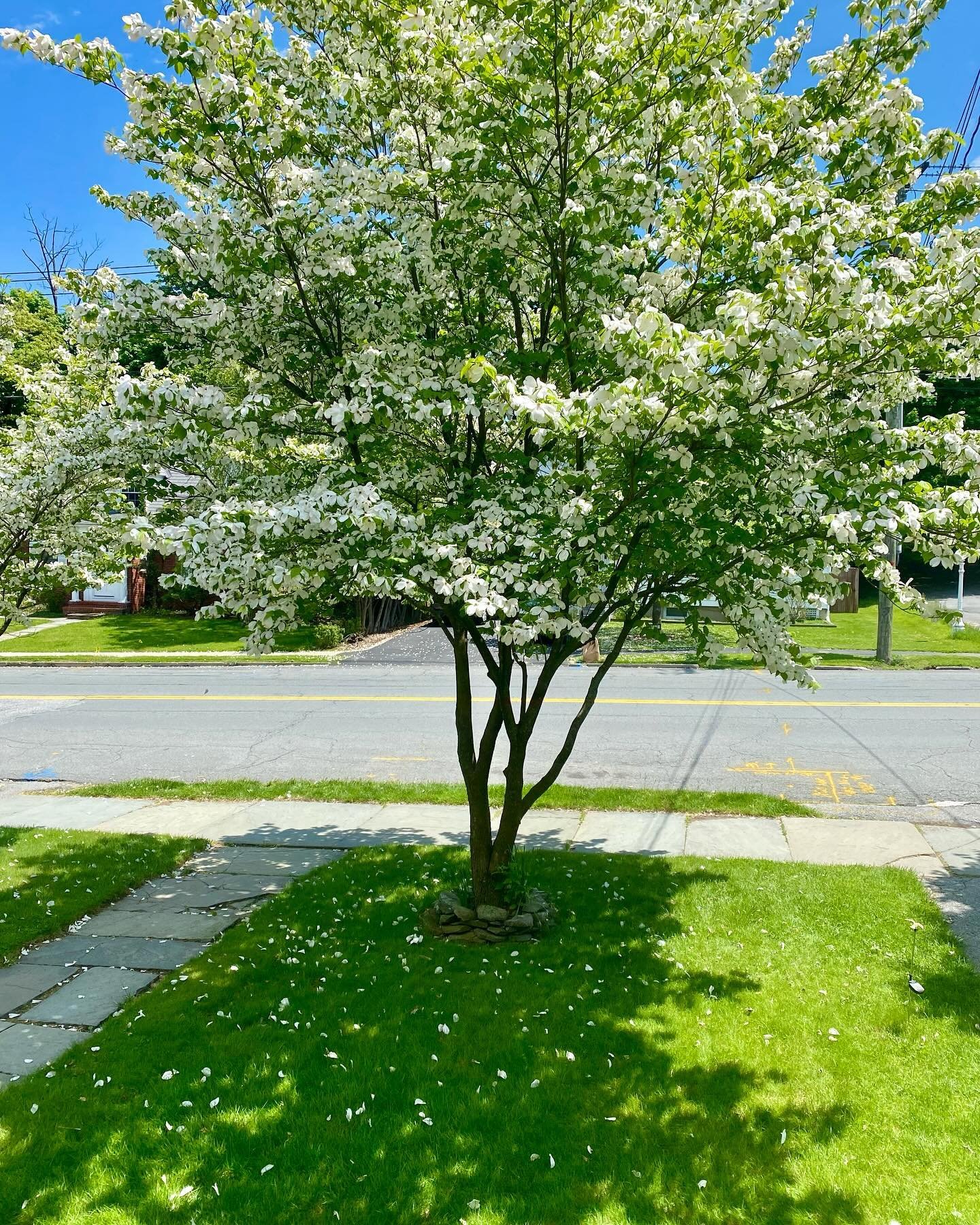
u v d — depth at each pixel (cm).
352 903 630
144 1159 354
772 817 813
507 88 468
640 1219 317
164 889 679
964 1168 338
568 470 463
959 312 391
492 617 475
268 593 495
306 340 584
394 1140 362
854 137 491
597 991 480
